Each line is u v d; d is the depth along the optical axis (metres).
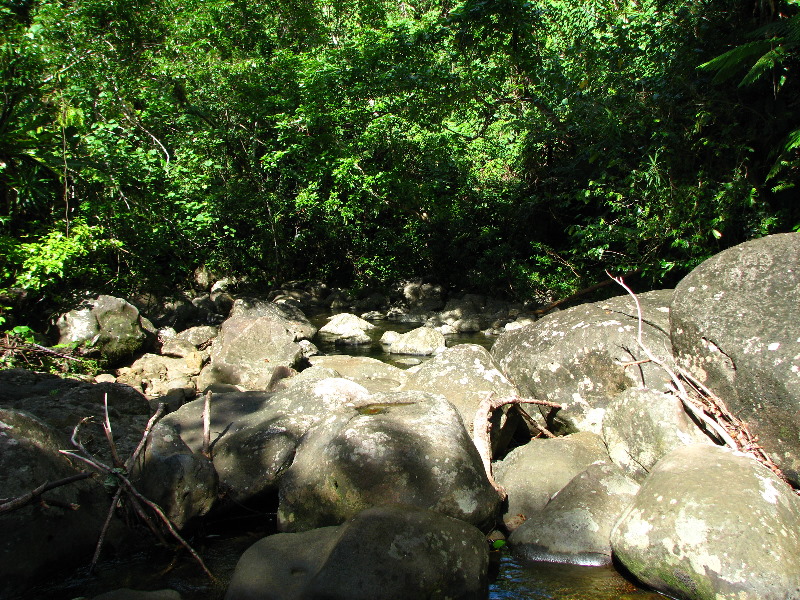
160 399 5.80
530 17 12.00
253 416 4.68
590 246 12.02
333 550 2.96
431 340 10.12
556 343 5.11
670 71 10.10
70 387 5.71
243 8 14.59
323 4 16.39
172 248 12.09
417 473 3.56
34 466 3.59
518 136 14.79
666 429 3.98
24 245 7.77
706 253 9.58
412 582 2.87
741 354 3.79
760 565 2.81
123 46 13.79
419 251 15.69
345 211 14.55
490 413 4.60
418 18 17.25
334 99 13.62
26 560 3.32
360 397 4.75
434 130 13.83
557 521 3.65
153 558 3.66
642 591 3.20
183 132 14.23
